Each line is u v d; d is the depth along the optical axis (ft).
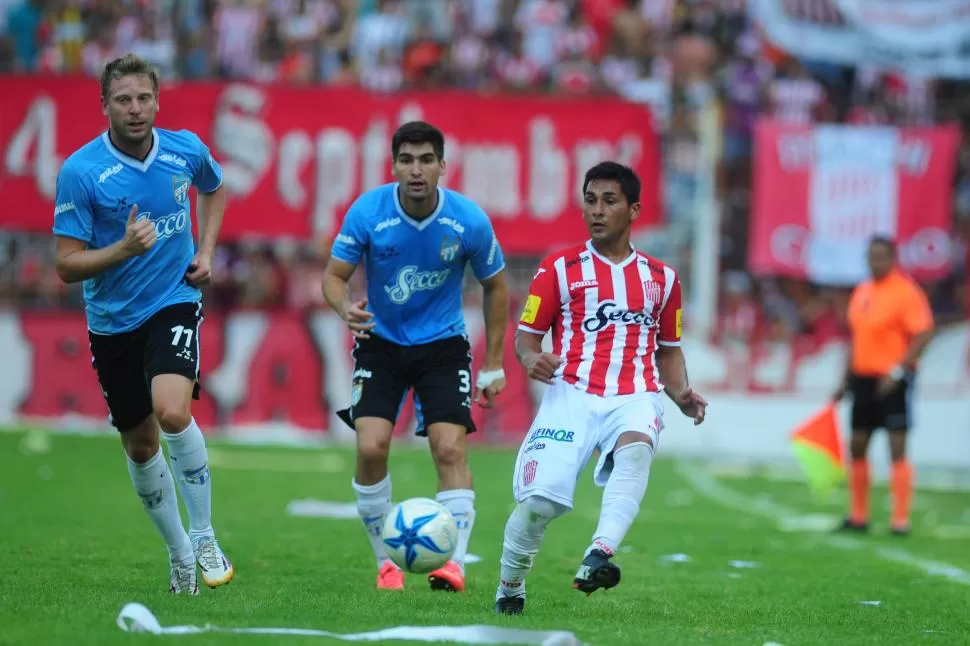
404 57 262.06
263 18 266.16
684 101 253.03
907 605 83.76
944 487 211.00
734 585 91.04
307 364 231.71
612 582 66.44
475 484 174.60
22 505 129.08
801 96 260.21
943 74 245.86
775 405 231.71
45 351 229.66
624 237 72.74
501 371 85.71
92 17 265.95
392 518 70.23
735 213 252.01
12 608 66.90
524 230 230.68
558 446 69.87
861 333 144.56
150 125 72.33
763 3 244.63
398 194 82.69
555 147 230.27
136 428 74.43
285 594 75.92
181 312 74.43
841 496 185.88
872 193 233.96
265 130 229.66
